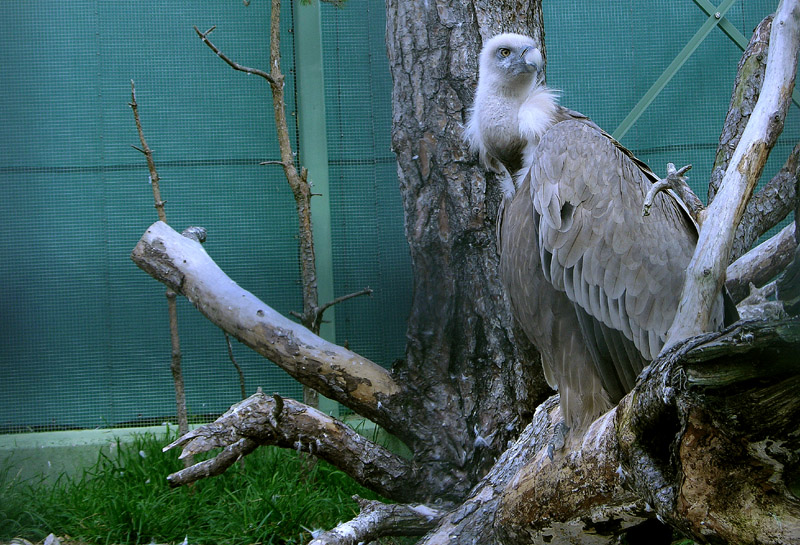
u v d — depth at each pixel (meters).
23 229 5.95
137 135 6.05
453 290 4.12
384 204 5.72
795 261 2.67
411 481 4.06
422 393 4.13
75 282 5.97
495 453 4.03
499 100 3.48
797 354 1.45
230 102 6.10
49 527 4.62
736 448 1.71
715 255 2.24
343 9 5.79
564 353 3.03
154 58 6.05
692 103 6.23
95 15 6.00
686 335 2.23
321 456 4.05
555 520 2.72
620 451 2.14
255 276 6.06
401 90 4.25
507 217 3.18
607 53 6.21
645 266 2.87
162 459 5.24
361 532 3.60
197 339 6.06
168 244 4.43
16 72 5.95
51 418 5.91
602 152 2.96
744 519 1.76
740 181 2.28
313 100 5.88
